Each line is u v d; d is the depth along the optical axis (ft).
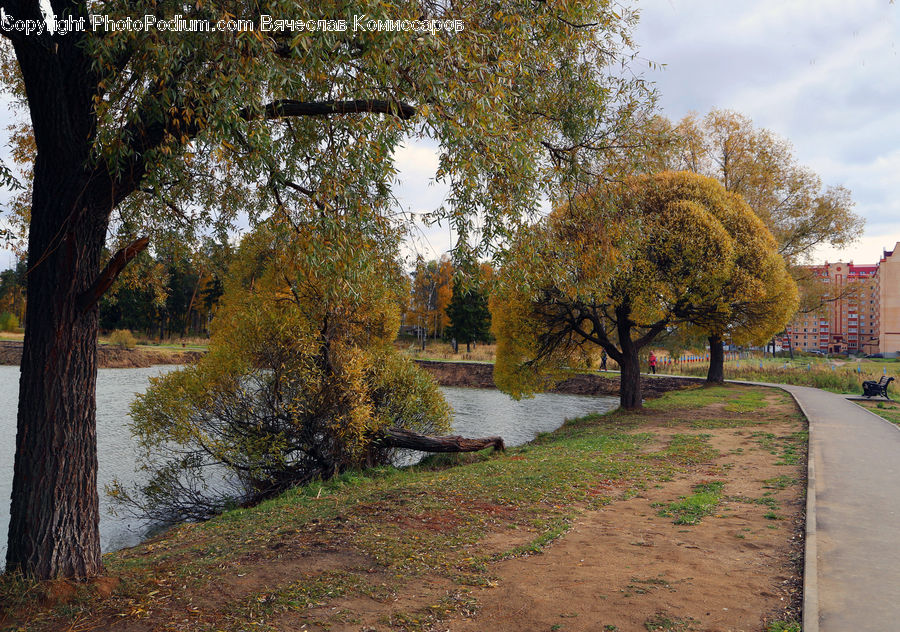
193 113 17.62
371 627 15.12
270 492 41.86
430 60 18.31
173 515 39.47
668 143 32.91
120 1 16.99
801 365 146.72
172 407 38.01
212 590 17.90
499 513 26.86
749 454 40.57
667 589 17.22
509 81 21.06
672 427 57.16
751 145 113.60
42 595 16.78
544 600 16.65
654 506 27.73
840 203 113.91
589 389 135.03
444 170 19.86
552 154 28.63
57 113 17.25
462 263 22.09
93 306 18.61
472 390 143.13
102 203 18.45
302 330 40.24
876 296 422.41
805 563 18.62
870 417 58.44
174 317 265.13
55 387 17.95
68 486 18.11
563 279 27.61
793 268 115.55
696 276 65.10
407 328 322.34
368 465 46.19
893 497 27.43
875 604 15.62
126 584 18.39
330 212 18.48
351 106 18.92
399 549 21.49
